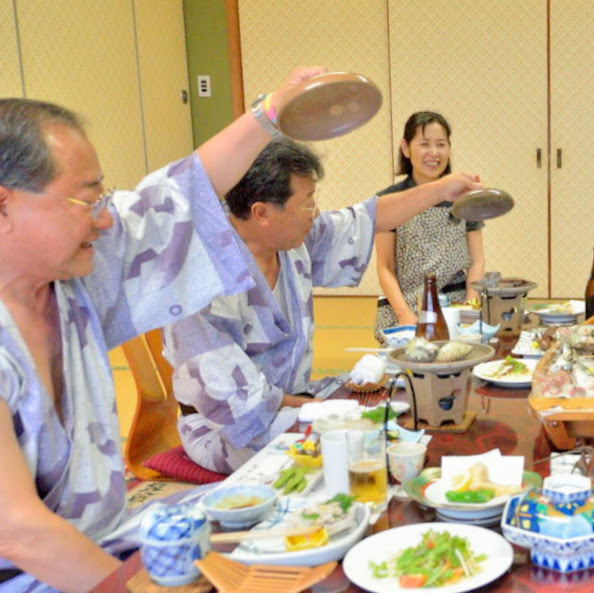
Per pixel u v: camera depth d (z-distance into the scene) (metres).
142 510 1.62
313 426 1.63
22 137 1.30
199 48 7.39
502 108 6.62
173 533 1.08
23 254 1.36
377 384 2.00
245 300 2.21
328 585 1.07
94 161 1.39
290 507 1.32
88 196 1.37
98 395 1.50
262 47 7.16
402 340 2.33
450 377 1.62
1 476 1.24
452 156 6.78
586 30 6.36
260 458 1.58
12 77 5.65
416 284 3.60
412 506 1.30
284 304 2.34
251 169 2.11
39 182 1.31
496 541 1.10
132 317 1.65
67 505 1.44
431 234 3.57
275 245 2.22
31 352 1.40
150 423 2.63
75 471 1.44
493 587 1.02
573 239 6.66
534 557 1.06
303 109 1.42
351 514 1.21
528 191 6.68
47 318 1.46
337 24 6.92
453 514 1.21
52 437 1.40
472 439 1.59
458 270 3.60
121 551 1.49
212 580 1.05
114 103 6.63
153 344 2.68
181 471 2.28
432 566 1.04
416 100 6.80
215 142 1.67
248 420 2.09
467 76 6.66
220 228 1.68
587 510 1.07
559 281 6.75
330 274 2.56
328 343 5.54
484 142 6.70
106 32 6.52
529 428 1.64
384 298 3.65
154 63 7.06
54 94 6.02
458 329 2.43
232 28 7.19
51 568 1.22
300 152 2.13
